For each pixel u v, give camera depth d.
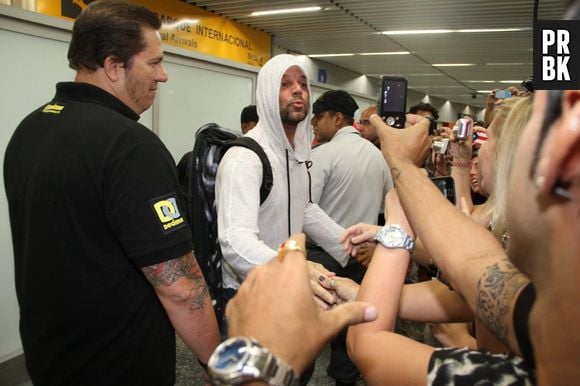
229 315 0.48
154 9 4.36
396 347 0.53
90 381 0.95
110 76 1.01
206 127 1.46
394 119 0.87
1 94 2.22
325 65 9.22
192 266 0.99
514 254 0.35
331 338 0.47
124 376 0.96
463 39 6.52
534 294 0.36
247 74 4.11
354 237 1.00
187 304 0.97
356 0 4.77
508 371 0.40
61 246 0.89
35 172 0.90
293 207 1.48
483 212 0.89
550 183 0.28
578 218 0.27
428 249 0.55
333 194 2.30
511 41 6.51
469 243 0.51
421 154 0.67
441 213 0.56
